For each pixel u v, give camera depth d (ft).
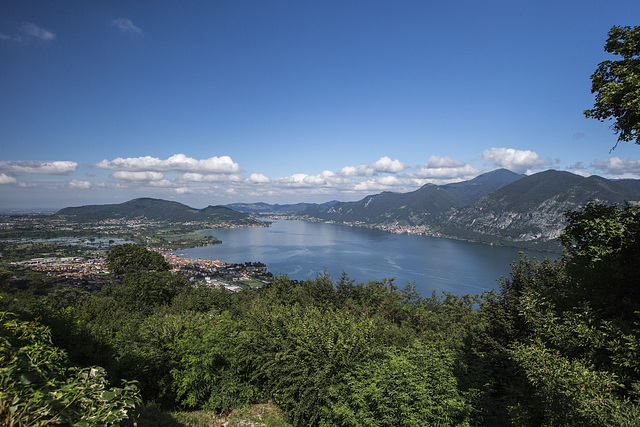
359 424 25.82
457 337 46.14
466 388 30.53
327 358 31.71
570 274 31.19
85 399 10.61
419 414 24.53
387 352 32.37
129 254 192.24
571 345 24.67
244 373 38.24
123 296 117.29
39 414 9.24
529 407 24.93
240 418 33.81
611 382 20.33
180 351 36.27
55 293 100.22
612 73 27.07
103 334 46.37
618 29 26.32
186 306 90.79
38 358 12.41
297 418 32.45
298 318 40.11
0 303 34.94
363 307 62.69
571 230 29.84
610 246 26.35
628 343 20.86
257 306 60.39
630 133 25.71
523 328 35.55
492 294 43.04
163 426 29.91
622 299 25.17
